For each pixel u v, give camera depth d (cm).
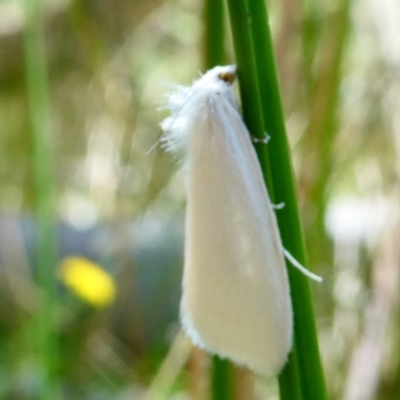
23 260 24
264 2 10
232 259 10
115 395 20
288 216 10
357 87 18
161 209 23
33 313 21
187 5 23
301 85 16
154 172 23
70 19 21
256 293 10
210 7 11
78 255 25
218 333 10
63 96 26
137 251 23
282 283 10
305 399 10
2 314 24
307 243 15
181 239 24
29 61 13
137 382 21
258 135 10
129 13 23
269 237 10
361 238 18
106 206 23
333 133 15
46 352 14
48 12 25
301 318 10
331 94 15
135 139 23
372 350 15
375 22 17
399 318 16
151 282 23
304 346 10
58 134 27
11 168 29
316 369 10
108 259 23
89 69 26
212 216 10
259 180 10
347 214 20
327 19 15
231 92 10
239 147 10
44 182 13
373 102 17
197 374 14
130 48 23
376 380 14
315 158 15
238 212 10
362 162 18
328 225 18
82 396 20
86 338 21
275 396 19
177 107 11
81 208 27
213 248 10
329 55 15
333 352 17
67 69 26
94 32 21
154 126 24
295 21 15
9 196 28
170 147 11
